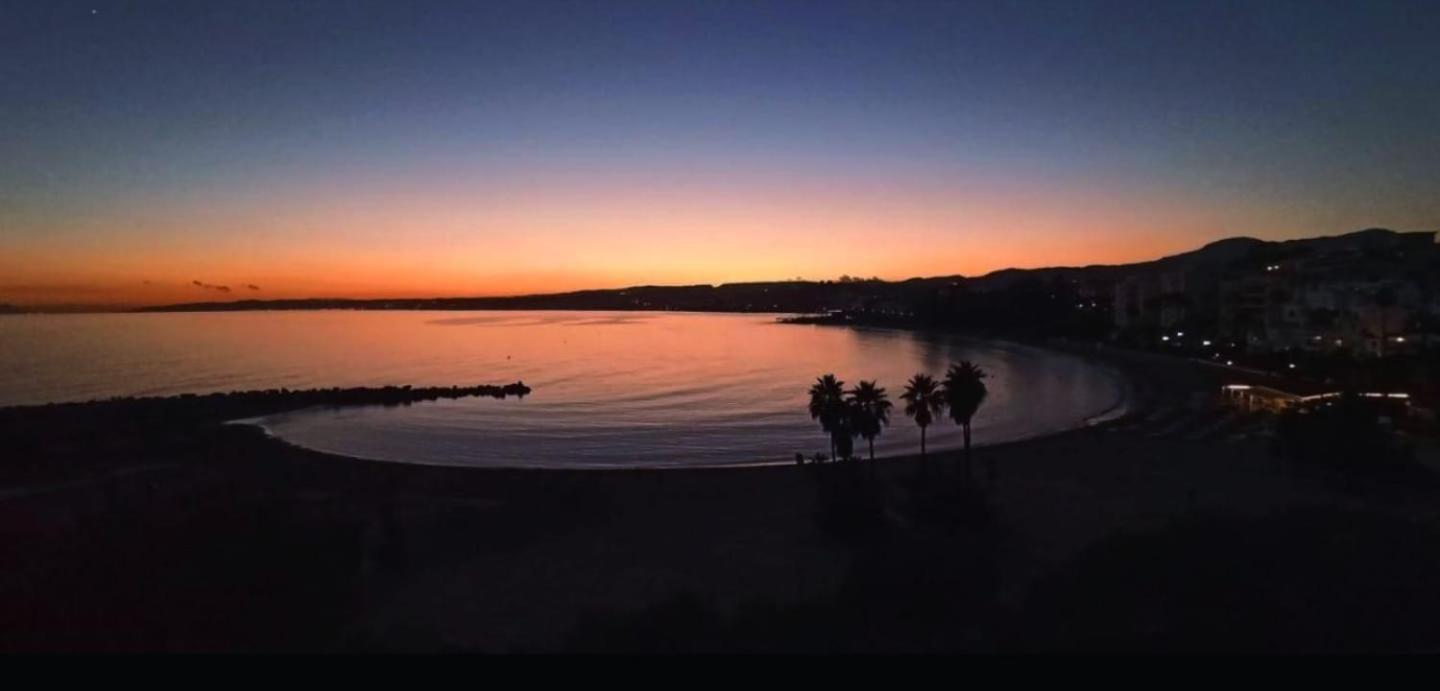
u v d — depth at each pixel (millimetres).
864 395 52219
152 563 22312
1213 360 115812
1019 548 31344
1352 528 22234
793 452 70250
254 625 18469
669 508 42562
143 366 151500
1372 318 95000
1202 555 18812
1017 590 21094
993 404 93750
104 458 63312
